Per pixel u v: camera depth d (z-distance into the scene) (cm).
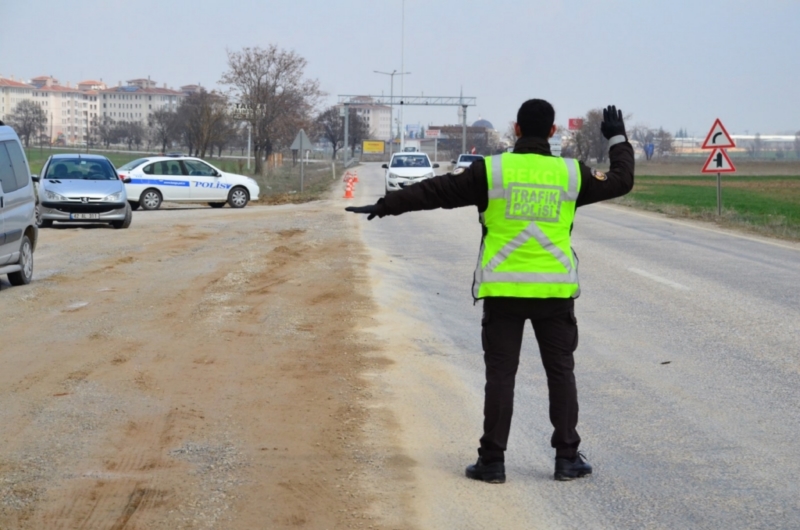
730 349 863
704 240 1875
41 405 656
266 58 5397
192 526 445
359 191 4109
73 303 1084
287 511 466
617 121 508
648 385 738
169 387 709
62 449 560
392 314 1030
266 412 646
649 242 1827
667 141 13450
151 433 595
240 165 5166
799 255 1611
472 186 489
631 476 528
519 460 558
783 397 699
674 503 485
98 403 662
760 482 518
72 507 468
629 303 1112
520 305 495
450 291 1209
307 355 823
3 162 1180
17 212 1197
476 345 887
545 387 736
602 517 465
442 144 14600
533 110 502
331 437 592
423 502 483
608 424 632
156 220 2394
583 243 1803
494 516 465
